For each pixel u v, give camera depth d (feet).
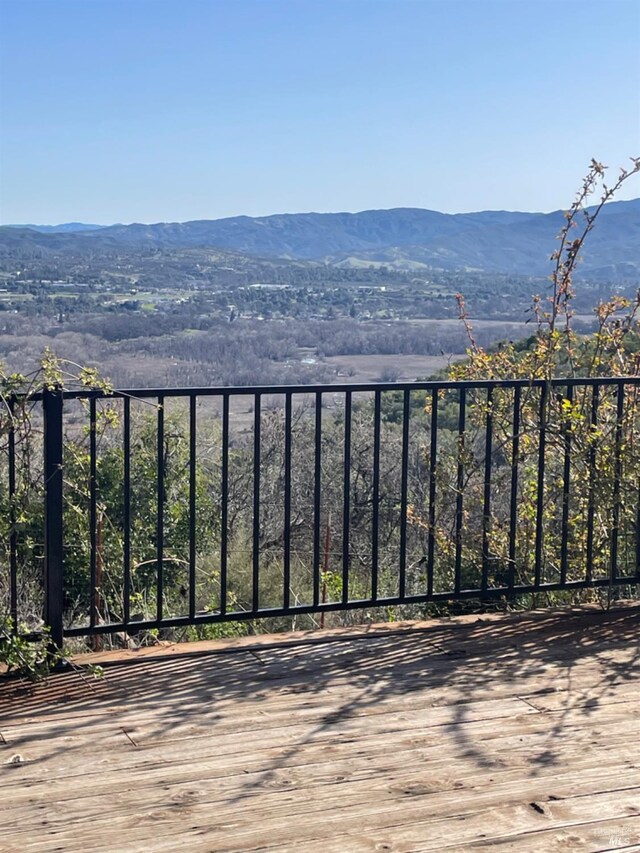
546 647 12.71
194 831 7.87
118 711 10.44
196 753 9.37
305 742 9.66
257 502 12.84
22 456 12.30
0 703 10.68
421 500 23.57
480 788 8.66
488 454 14.39
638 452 14.46
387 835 7.82
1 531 11.43
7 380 11.41
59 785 8.66
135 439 22.86
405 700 10.82
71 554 18.01
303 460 32.19
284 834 7.83
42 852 7.53
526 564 16.49
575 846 7.66
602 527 15.70
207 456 29.45
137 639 17.19
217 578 22.00
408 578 23.75
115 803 8.34
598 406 15.62
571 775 8.93
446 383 13.78
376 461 13.41
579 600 16.31
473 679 11.52
